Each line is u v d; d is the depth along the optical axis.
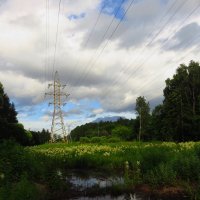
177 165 17.00
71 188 16.75
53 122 67.25
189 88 79.31
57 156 28.27
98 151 32.31
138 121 98.06
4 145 19.97
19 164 16.48
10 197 11.35
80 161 26.06
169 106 72.81
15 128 61.97
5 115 73.69
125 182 17.08
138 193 15.55
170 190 15.18
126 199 14.66
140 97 98.25
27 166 17.19
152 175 16.88
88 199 14.80
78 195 15.57
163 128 74.06
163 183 16.03
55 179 16.50
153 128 83.44
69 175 21.25
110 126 148.25
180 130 69.19
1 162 15.75
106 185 17.55
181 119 69.75
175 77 81.25
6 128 57.06
